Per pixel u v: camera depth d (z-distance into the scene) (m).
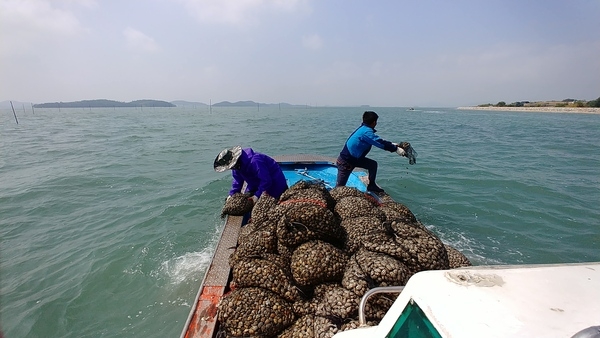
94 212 9.20
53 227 8.25
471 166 14.13
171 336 4.63
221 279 4.27
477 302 1.75
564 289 1.82
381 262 3.37
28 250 7.14
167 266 6.33
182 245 7.14
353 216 4.62
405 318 1.93
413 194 10.14
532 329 1.55
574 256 6.47
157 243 7.25
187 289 5.60
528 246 6.87
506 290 1.82
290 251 3.99
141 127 41.34
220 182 11.78
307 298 3.56
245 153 6.35
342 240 4.08
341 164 7.35
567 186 10.82
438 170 13.33
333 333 2.98
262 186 6.12
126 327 4.86
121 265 6.43
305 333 3.16
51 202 10.01
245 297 3.47
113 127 41.81
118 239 7.52
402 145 6.97
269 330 3.29
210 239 7.41
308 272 3.51
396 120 53.34
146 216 8.83
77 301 5.45
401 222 4.15
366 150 7.10
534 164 14.55
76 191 11.10
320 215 4.00
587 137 25.50
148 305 5.30
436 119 55.97
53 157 17.64
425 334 1.75
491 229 7.64
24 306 5.36
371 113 7.18
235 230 5.66
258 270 3.68
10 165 15.47
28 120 63.69
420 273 2.06
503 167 13.91
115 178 12.71
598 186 10.81
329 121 54.47
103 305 5.34
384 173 12.83
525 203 9.26
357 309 3.17
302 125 44.12
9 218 8.82
